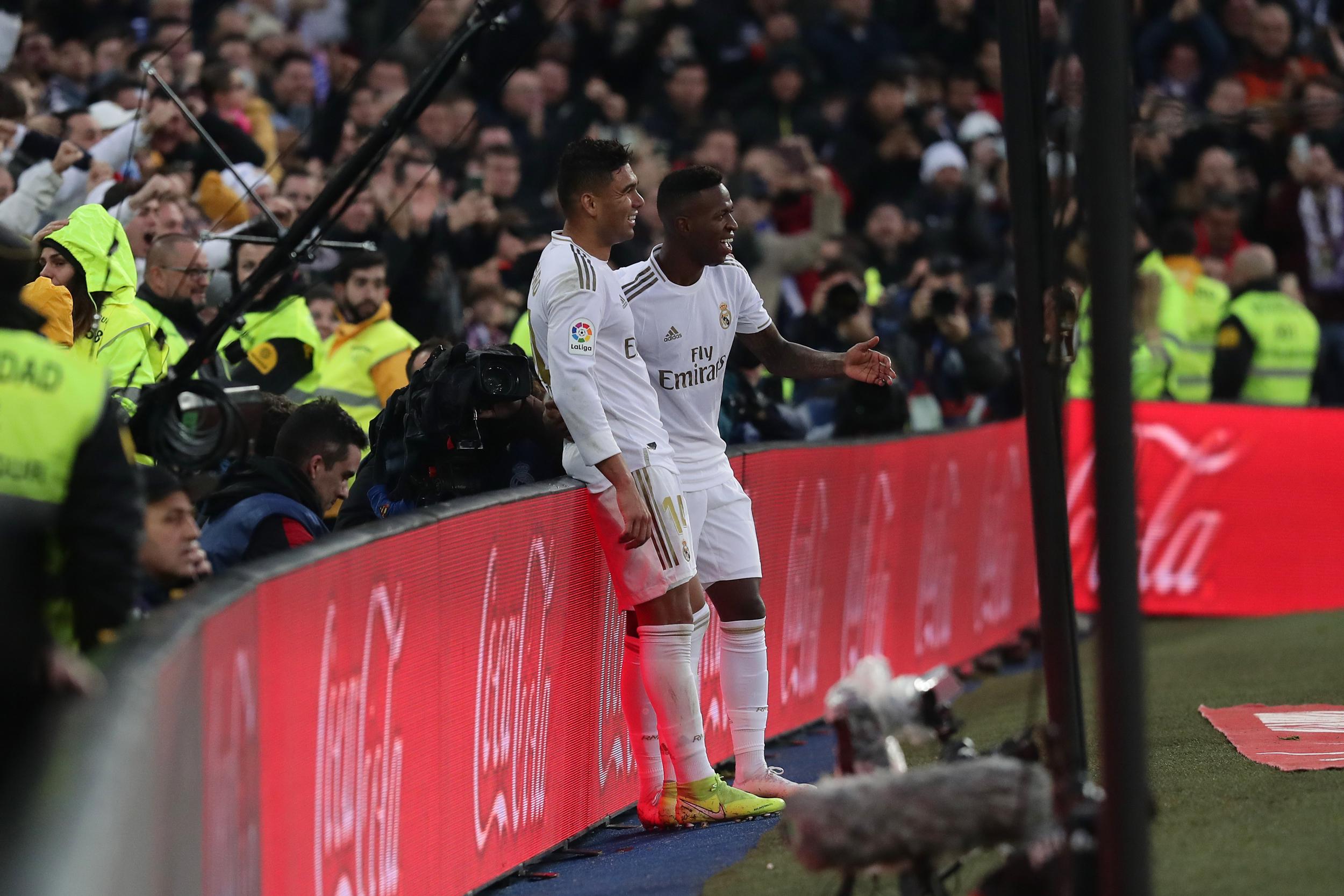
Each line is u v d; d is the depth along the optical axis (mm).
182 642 10016
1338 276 44125
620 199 18391
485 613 16391
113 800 7879
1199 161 45188
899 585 28641
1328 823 15250
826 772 21969
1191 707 23281
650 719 19453
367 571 13859
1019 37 14266
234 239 21609
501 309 29594
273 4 44438
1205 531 36750
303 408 17906
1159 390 37531
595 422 17844
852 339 29391
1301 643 29453
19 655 11531
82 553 11875
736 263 20188
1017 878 11852
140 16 42469
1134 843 11219
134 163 28859
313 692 12836
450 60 20156
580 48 46312
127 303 20828
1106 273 11641
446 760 15508
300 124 39375
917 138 45031
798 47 48281
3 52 34656
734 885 15766
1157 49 49625
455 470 18562
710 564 19969
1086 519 35688
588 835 19094
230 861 11094
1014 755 12672
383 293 25844
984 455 33344
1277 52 48500
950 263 32750
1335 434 36344
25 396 11797
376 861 14023
